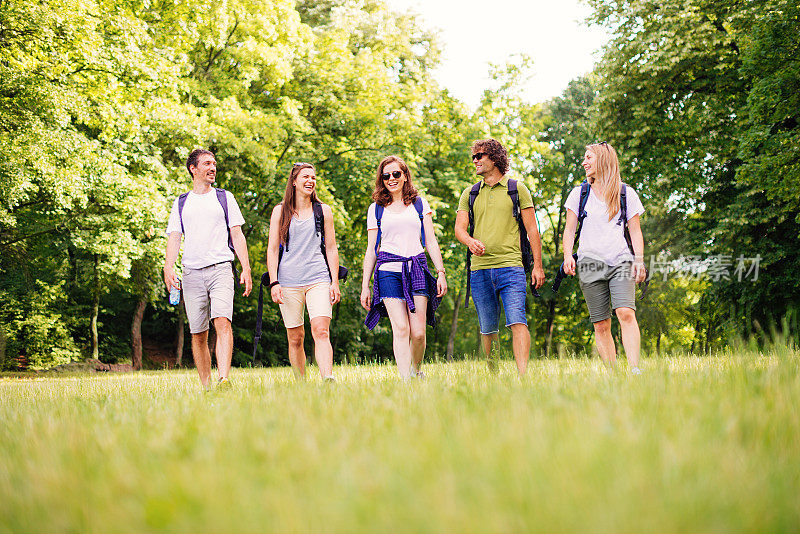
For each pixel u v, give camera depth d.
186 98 20.48
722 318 17.89
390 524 1.27
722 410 2.27
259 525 1.32
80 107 15.02
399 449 1.95
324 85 22.84
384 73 23.75
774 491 1.44
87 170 15.84
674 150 18.61
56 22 14.45
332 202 21.09
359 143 23.42
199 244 6.00
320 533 1.27
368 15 26.66
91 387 7.99
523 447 1.84
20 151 14.37
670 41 17.89
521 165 27.56
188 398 4.28
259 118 19.84
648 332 20.30
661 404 2.53
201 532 1.31
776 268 17.48
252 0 21.08
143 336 33.47
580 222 5.86
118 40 15.84
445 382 4.33
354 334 30.48
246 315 31.12
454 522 1.25
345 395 3.66
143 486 1.67
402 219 6.16
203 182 6.12
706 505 1.31
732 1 18.11
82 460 2.08
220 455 2.01
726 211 17.20
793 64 15.16
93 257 22.48
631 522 1.22
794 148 14.80
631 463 1.62
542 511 1.29
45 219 18.39
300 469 1.79
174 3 18.81
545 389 3.38
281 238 6.21
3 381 13.78
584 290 5.91
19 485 1.81
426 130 25.20
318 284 6.20
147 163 17.95
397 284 6.13
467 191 6.29
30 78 14.51
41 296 24.80
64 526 1.40
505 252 6.11
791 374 3.32
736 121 17.41
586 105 31.41
